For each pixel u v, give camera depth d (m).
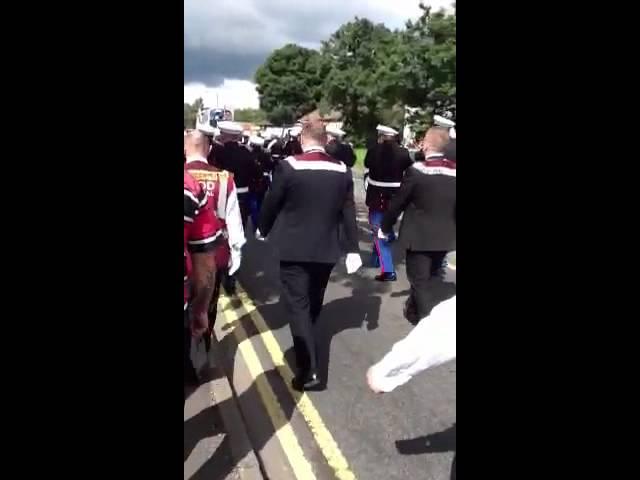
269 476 2.77
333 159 3.46
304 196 3.32
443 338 1.88
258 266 6.95
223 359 4.15
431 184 3.64
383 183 5.91
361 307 5.36
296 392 3.63
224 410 3.32
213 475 2.73
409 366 1.95
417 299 3.89
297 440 3.09
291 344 4.45
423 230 3.72
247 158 6.18
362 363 4.07
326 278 3.59
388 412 3.37
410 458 2.90
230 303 5.49
